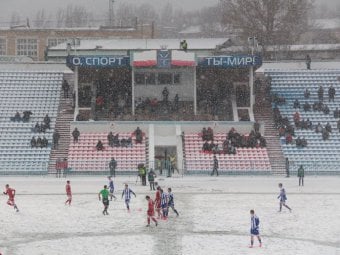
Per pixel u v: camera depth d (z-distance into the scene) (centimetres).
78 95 8662
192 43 11100
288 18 13025
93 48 10338
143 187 6444
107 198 5006
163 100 8606
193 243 4041
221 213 5028
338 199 5662
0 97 8769
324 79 9200
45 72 9288
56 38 14488
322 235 4247
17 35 14488
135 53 8344
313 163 7619
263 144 7794
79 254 3788
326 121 8381
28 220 4797
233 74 8938
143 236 4253
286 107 8644
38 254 3797
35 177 7350
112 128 8094
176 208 5247
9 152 7775
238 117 8462
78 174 7512
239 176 7388
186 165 7531
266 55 12550
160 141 7856
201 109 8662
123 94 8856
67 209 5222
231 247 3931
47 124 8150
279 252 3800
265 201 5566
